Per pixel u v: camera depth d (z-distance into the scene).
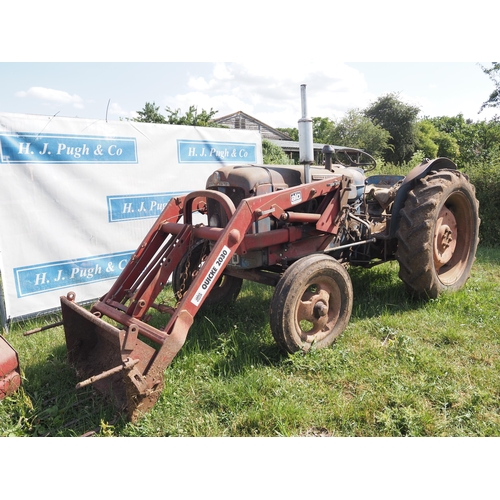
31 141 4.50
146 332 2.89
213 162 6.16
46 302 4.77
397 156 33.91
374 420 2.64
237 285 4.59
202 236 3.41
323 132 33.91
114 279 5.30
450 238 4.64
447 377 3.09
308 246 3.98
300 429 2.61
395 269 5.60
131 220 5.38
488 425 2.57
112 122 5.09
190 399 2.93
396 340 3.59
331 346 3.58
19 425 2.65
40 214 4.63
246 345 3.55
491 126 19.28
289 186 3.84
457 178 4.49
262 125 34.78
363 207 4.75
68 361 3.30
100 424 2.65
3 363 2.86
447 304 4.36
